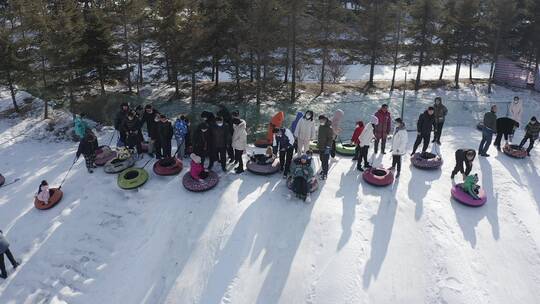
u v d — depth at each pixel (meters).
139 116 15.38
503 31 30.19
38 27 21.00
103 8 25.97
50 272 10.99
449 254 10.41
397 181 13.49
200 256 10.52
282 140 12.85
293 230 11.17
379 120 15.08
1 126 21.70
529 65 32.41
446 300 9.28
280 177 13.57
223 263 10.23
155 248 11.02
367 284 9.60
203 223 11.48
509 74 33.31
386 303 9.22
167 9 23.88
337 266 10.01
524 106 26.16
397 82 34.09
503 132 15.83
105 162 14.91
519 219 11.84
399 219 11.62
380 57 33.19
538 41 30.69
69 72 21.83
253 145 16.72
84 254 11.37
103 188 13.43
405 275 9.88
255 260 10.28
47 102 23.72
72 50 21.20
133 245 11.39
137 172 13.73
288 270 10.00
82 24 22.11
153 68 29.56
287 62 27.31
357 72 40.56
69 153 17.55
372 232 11.12
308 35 28.77
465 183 12.45
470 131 18.58
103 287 10.41
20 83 23.12
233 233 11.02
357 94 29.88
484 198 12.40
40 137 20.23
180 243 10.99
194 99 25.72
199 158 12.70
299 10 25.86
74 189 13.86
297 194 12.27
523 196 12.97
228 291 9.52
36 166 16.45
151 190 13.12
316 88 30.97
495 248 10.78
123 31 28.08
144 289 10.04
